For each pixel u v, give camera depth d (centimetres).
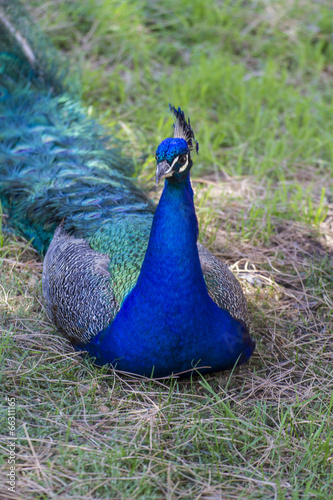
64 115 722
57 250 526
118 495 384
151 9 1079
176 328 443
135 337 449
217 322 462
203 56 999
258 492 395
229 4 1130
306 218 709
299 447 430
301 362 523
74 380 476
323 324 570
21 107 719
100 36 1005
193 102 917
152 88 928
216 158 829
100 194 577
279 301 596
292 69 1036
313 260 657
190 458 420
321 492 397
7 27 802
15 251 618
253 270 632
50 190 592
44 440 418
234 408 462
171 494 385
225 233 692
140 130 850
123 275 475
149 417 446
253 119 896
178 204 427
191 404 465
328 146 842
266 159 802
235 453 424
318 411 468
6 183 625
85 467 404
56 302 500
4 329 523
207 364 468
